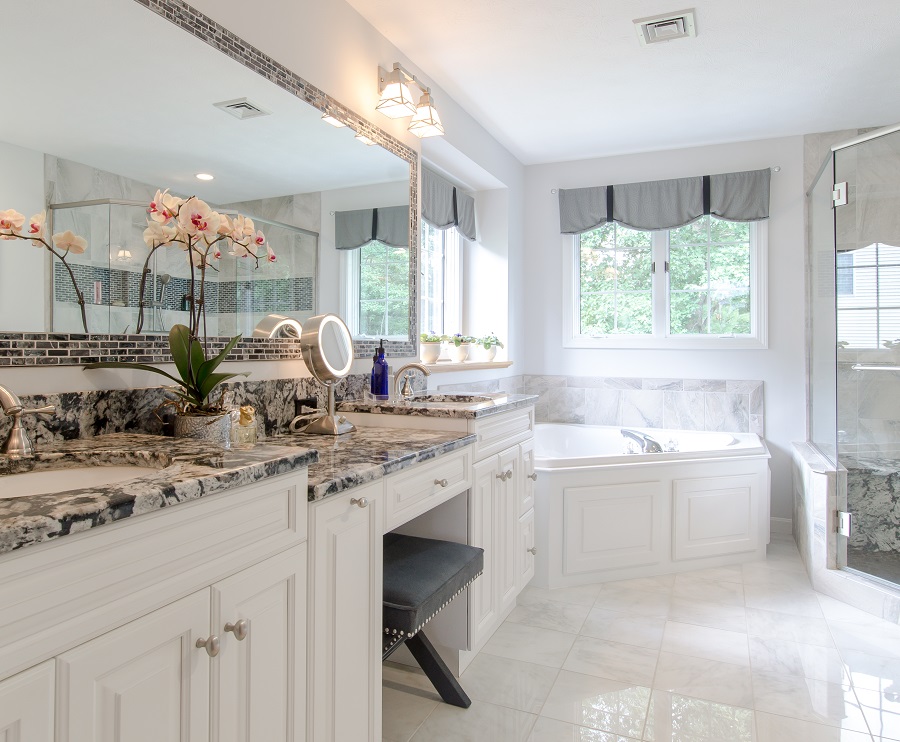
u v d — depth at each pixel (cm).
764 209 386
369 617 148
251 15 188
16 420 121
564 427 411
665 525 316
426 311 384
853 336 300
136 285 153
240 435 154
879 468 288
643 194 411
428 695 203
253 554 110
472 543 209
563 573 299
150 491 88
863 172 304
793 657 227
